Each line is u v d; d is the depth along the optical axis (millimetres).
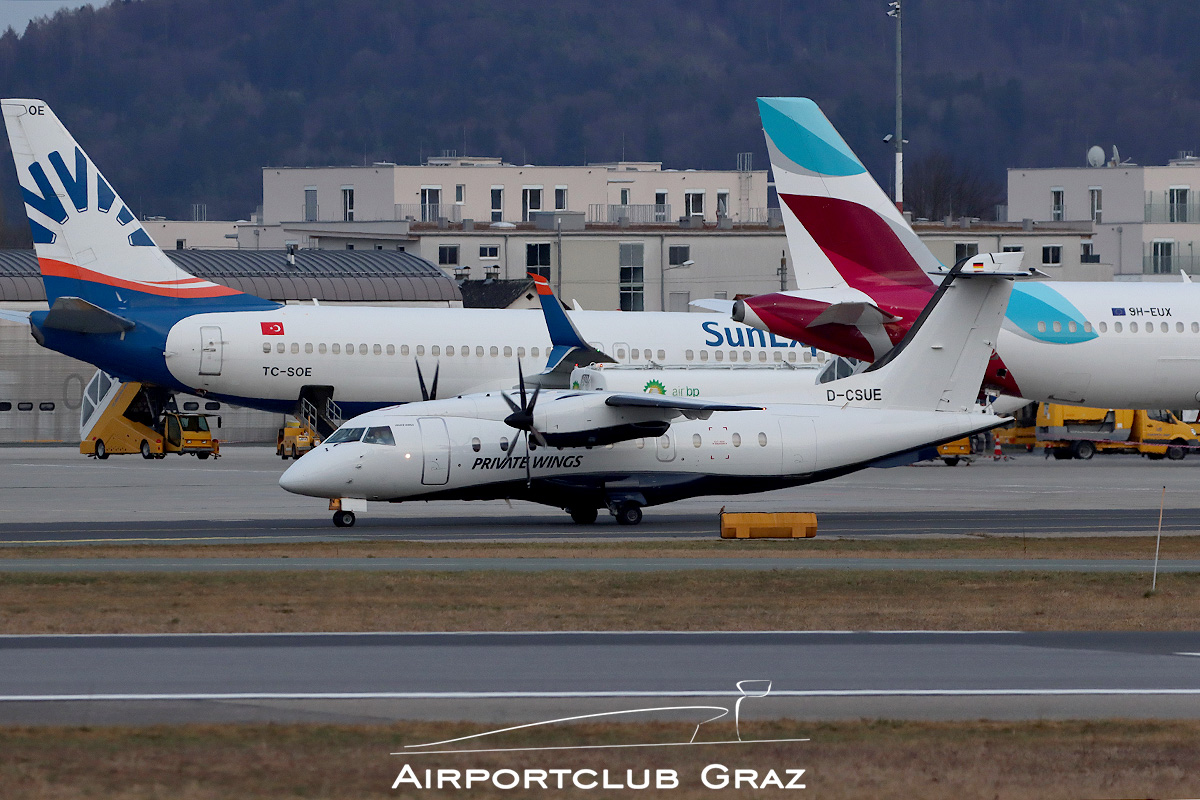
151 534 142750
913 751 60875
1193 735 63438
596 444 155625
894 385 169375
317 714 66562
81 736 62062
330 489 152250
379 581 106500
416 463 153375
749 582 107188
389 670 76062
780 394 170750
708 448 160250
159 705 68000
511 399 161625
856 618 92500
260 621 90062
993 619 92438
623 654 80688
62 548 127812
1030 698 70500
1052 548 132000
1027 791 55844
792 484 164125
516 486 156250
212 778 56406
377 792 55312
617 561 120125
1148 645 84000
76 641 83438
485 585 105062
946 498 192750
